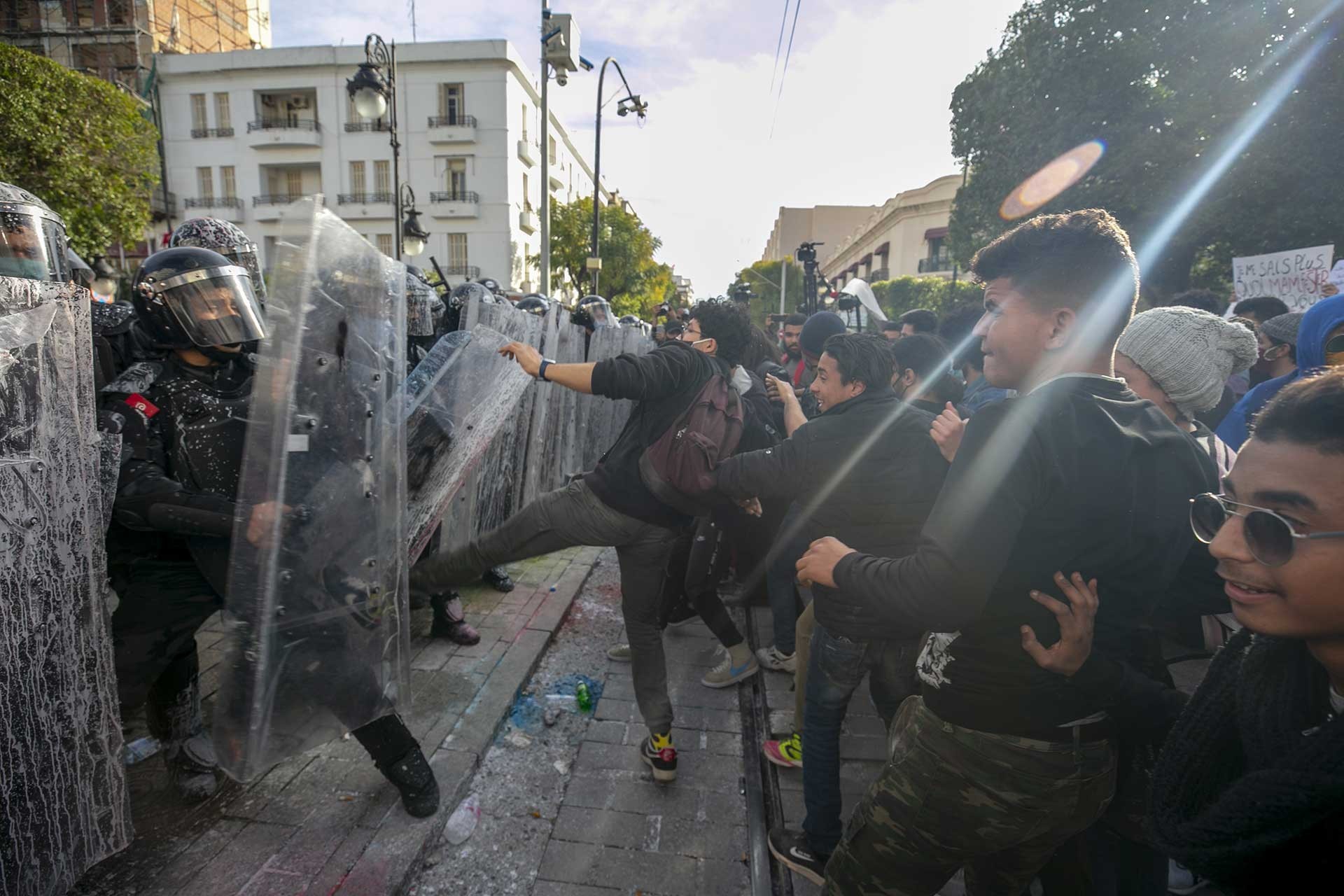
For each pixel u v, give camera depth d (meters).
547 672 3.16
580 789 2.36
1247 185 9.77
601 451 6.64
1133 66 10.63
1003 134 12.65
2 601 1.32
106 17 29.91
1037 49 12.02
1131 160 10.71
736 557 3.78
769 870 2.01
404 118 32.38
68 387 1.44
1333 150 9.12
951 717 1.18
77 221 16.50
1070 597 1.05
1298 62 9.35
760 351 4.34
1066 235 1.10
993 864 1.33
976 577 0.99
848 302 7.72
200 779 2.08
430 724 2.57
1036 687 1.12
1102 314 1.11
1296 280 4.92
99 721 1.56
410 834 1.99
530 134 35.66
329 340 1.53
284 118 32.44
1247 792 0.70
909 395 2.58
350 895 1.77
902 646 1.91
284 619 1.53
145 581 1.83
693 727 2.76
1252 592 0.74
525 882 1.95
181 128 31.73
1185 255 11.09
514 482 4.41
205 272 1.78
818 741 1.94
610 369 1.98
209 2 34.00
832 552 1.19
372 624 1.75
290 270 1.45
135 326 2.68
